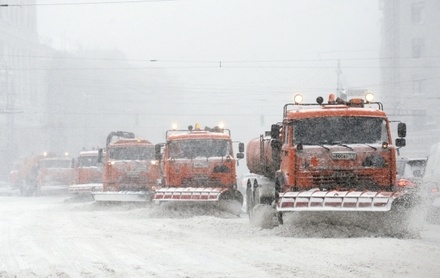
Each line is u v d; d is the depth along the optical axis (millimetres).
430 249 15695
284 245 17234
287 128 21953
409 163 33469
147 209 33969
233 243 18125
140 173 43156
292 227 20625
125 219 30219
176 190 31344
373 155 21188
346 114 21656
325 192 20141
